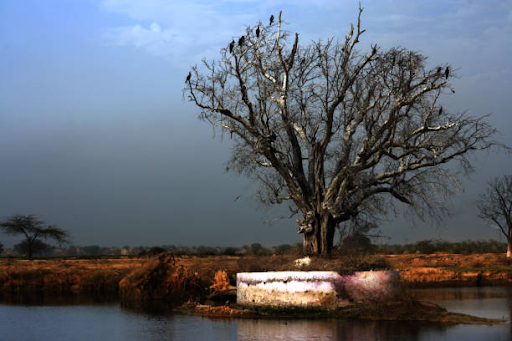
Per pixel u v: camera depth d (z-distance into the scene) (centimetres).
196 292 3027
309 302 2039
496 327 1727
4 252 10881
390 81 2225
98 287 3597
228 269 3284
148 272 3091
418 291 3259
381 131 2222
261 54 2384
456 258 5731
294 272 2073
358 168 2266
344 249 2344
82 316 2269
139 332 1795
